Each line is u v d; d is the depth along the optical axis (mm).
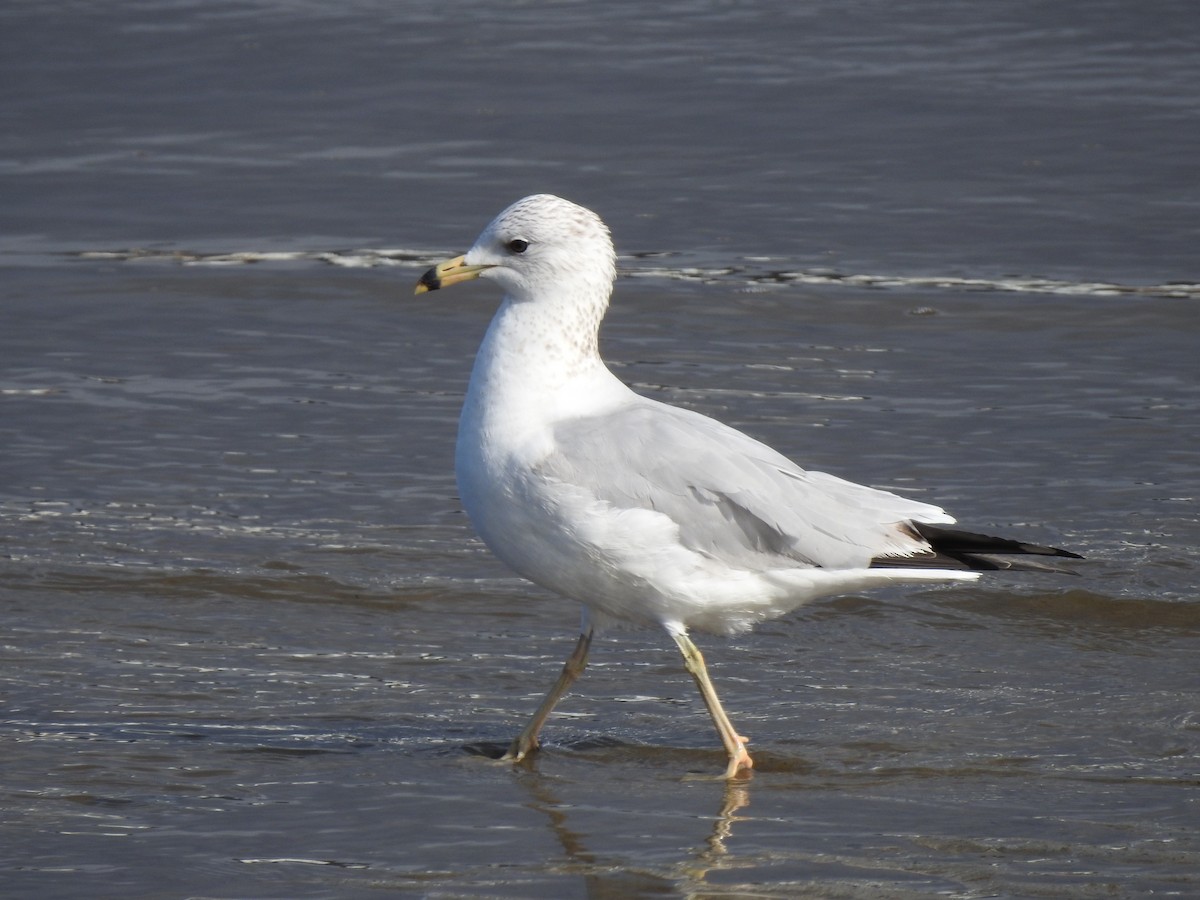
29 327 17578
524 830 8570
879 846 8344
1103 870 8047
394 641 11336
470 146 23297
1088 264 19391
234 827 8586
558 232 9344
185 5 28703
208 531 12906
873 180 21984
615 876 8016
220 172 22578
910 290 18703
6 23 27844
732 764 9305
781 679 10781
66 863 8133
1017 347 17156
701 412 15422
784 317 17984
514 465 9188
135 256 19844
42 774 9180
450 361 16859
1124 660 11000
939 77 25562
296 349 17094
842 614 11758
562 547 9172
